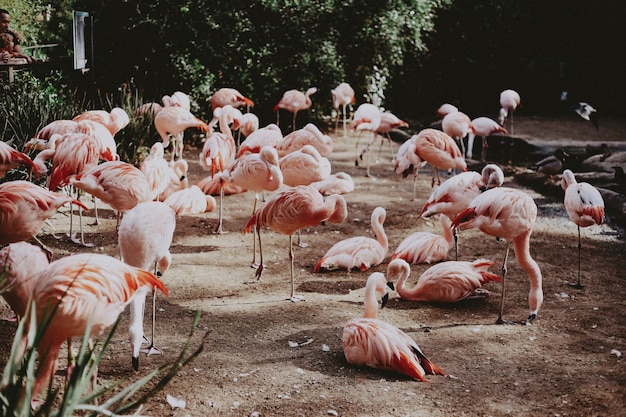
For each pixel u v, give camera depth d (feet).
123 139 29.37
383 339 14.15
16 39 34.06
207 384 13.48
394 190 29.84
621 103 50.62
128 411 12.29
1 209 15.21
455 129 30.99
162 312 16.94
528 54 52.06
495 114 49.60
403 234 23.99
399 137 41.29
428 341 15.84
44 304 11.20
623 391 13.52
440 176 32.81
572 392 13.51
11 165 18.49
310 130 28.35
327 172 25.20
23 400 9.34
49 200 15.84
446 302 18.12
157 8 37.86
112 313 11.75
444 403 13.00
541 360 14.99
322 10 40.81
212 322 16.51
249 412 12.51
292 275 18.07
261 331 16.12
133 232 14.96
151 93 38.65
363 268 20.45
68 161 19.84
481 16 50.19
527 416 12.58
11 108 26.11
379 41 43.11
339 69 41.96
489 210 16.55
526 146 38.22
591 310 17.90
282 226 18.24
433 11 47.11
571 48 51.85
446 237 21.22
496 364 14.76
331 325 16.57
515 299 18.58
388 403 12.93
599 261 21.80
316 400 12.98
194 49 38.60
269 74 40.06
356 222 25.20
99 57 37.93
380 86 44.57
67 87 34.65
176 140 32.42
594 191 19.11
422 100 50.90
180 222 24.32
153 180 21.97
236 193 28.45
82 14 33.24
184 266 20.17
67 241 21.35
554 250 22.65
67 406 9.09
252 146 27.84
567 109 50.88
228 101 35.96
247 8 39.70
